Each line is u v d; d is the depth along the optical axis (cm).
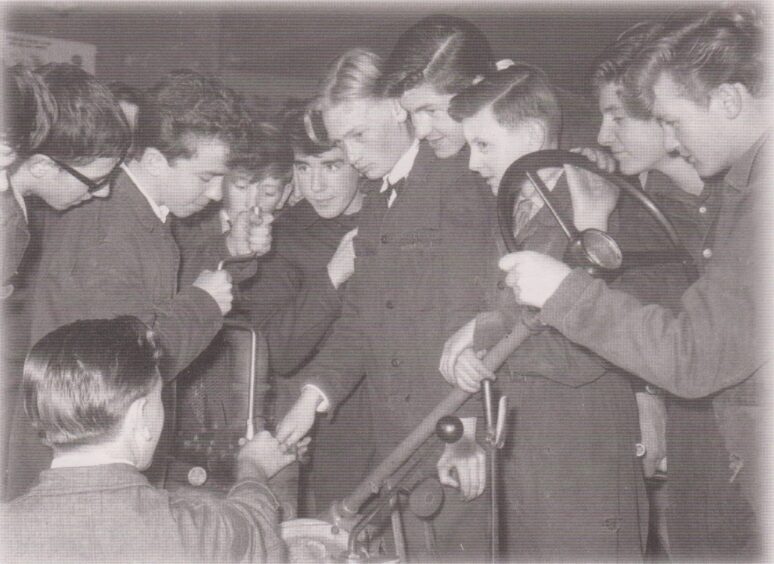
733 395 136
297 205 220
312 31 303
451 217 178
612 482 154
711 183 165
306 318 197
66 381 109
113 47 299
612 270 131
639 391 175
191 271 195
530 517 158
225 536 115
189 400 178
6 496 163
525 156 133
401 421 180
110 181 165
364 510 151
